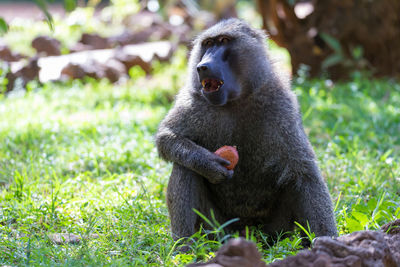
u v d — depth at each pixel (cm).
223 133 854
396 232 709
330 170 1145
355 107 1642
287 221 871
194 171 838
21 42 2522
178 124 863
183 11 2989
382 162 1180
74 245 779
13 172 1131
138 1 3150
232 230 924
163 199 1030
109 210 936
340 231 870
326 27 2066
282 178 834
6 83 1953
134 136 1394
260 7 2120
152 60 2344
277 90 862
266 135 841
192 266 590
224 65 833
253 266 568
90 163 1212
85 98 1848
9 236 834
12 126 1491
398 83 2022
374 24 2027
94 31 2791
